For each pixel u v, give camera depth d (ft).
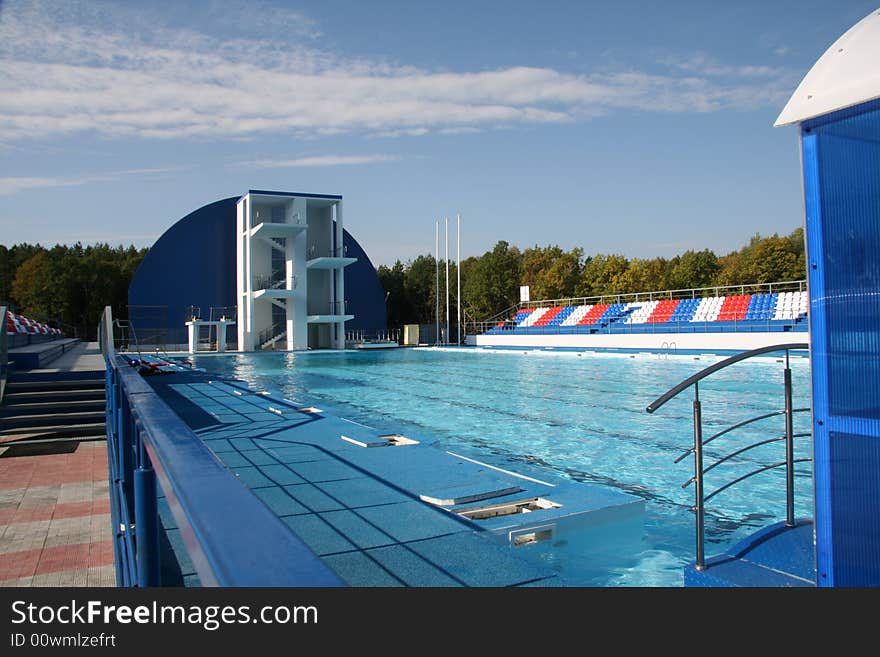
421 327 144.15
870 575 6.57
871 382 6.56
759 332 78.07
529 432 29.68
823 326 6.95
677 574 12.23
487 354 99.81
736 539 14.46
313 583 2.37
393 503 14.66
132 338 122.42
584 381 53.47
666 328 94.53
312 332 121.49
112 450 14.82
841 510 6.82
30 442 27.43
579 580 11.85
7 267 203.00
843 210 6.70
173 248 126.41
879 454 6.51
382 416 35.58
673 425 30.86
